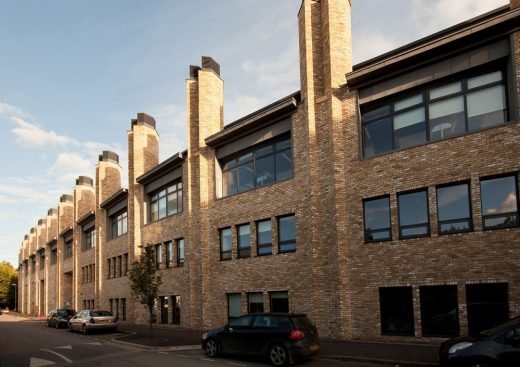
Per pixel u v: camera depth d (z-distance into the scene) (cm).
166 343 1970
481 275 1461
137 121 3572
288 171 2162
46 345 2172
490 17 1585
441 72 1625
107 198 4188
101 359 1622
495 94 1526
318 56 2023
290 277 2034
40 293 7225
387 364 1266
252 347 1426
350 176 1836
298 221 2022
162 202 3197
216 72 2819
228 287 2380
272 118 2208
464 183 1547
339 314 1772
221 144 2544
